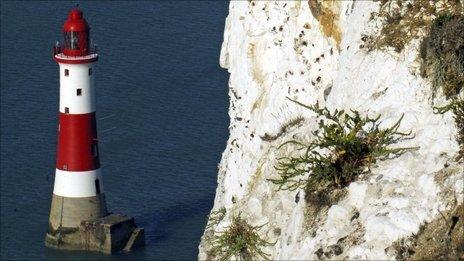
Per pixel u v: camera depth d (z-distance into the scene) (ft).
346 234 138.51
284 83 169.58
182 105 376.07
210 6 445.37
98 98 384.06
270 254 155.94
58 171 339.57
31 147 362.53
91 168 340.18
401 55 151.43
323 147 148.05
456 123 143.54
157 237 323.78
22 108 385.91
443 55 147.43
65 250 333.42
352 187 141.79
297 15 170.60
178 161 344.69
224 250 161.27
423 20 152.66
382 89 151.02
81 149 338.95
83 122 338.95
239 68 177.58
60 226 334.85
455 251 134.10
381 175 142.31
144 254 325.42
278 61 171.73
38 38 436.76
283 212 155.84
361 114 150.30
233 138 179.22
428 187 138.41
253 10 176.24
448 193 137.39
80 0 454.81
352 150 145.38
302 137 161.07
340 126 148.05
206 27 430.61
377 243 135.74
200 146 350.43
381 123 147.43
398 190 139.85
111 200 342.44
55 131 371.76
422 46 149.59
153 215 331.16
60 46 340.39
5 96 393.70
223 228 165.27
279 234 155.53
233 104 181.16
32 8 458.09
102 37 426.92
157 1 449.89
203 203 326.65
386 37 153.48
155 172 343.87
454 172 138.92
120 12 444.14
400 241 135.23
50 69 412.57
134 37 426.51
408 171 141.38
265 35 173.88
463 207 135.85
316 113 162.40
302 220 144.46
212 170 338.75
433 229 135.54
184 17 438.81
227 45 184.85
